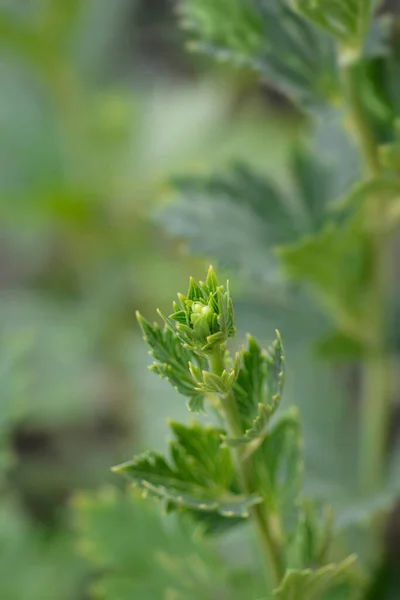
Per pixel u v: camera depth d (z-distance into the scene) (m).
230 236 0.47
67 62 0.96
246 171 0.49
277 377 0.36
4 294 1.04
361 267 0.47
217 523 0.39
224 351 0.36
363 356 0.49
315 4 0.40
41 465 0.88
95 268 1.02
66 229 1.01
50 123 1.02
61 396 0.90
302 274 0.47
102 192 0.98
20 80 1.04
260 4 0.44
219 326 0.34
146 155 1.04
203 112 1.08
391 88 0.43
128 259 0.99
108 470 0.87
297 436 0.40
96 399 0.91
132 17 1.22
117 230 1.00
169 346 0.36
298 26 0.44
